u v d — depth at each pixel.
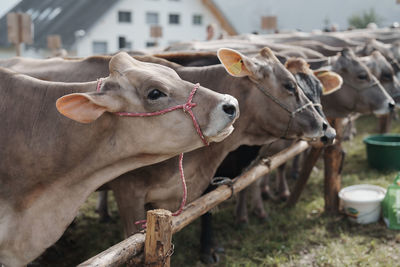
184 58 3.61
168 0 23.56
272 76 3.11
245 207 4.54
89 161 2.33
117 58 2.31
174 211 3.13
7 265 2.39
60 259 3.94
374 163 6.22
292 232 4.37
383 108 4.64
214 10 24.45
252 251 4.03
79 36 20.45
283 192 5.31
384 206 4.45
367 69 4.73
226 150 3.24
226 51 2.91
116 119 2.27
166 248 2.12
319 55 5.17
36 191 2.34
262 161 3.68
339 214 4.77
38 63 3.52
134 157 2.34
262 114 3.18
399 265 3.69
